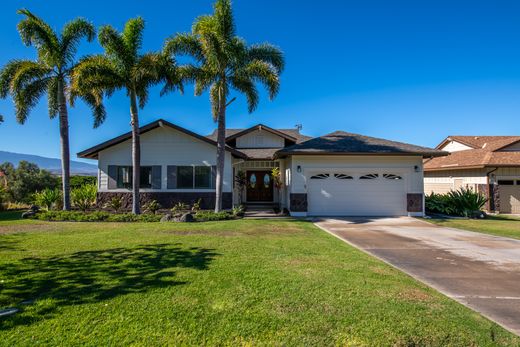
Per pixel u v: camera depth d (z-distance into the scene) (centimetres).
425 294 434
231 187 1653
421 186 1494
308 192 1504
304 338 318
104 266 561
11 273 519
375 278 502
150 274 513
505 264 630
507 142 2006
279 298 414
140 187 1639
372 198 1497
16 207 1909
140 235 895
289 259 620
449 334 324
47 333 325
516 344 308
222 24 1396
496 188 1808
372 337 319
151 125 1608
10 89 1370
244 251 688
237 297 417
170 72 1406
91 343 308
